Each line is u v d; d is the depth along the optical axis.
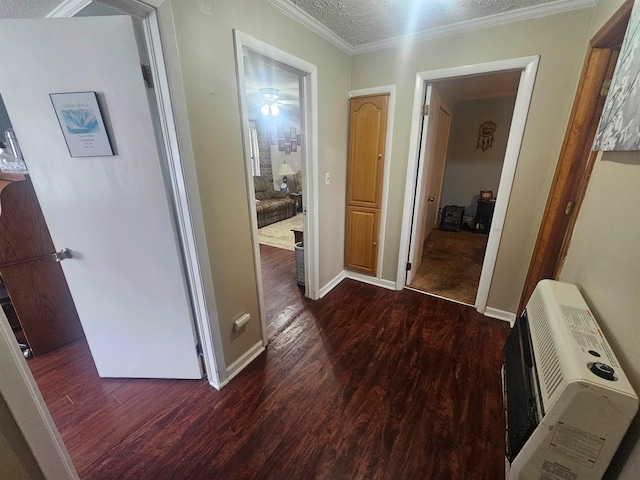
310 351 1.92
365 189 2.67
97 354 1.65
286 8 1.62
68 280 1.50
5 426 0.69
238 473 1.19
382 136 2.43
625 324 0.80
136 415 1.45
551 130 1.79
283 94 4.66
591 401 0.70
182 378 1.67
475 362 1.80
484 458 1.23
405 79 2.21
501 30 1.79
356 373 1.72
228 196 1.48
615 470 0.74
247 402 1.52
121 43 1.08
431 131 2.51
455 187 5.05
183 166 1.21
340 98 2.37
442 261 3.50
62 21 1.07
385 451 1.27
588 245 1.19
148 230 1.36
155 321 1.55
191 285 1.46
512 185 1.99
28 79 1.16
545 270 1.85
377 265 2.83
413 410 1.47
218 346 1.56
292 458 1.24
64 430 1.37
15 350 0.69
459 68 1.98
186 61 1.16
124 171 1.27
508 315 2.25
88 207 1.35
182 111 1.16
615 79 1.09
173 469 1.20
